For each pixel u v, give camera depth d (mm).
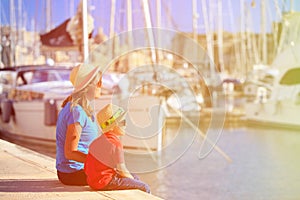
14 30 24688
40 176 5352
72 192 4492
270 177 11984
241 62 40750
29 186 4801
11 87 18547
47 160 6520
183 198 9469
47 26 23422
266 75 30938
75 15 18031
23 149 7680
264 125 26094
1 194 4441
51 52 19625
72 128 4551
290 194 10000
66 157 4598
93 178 4508
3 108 18062
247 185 10875
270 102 25734
